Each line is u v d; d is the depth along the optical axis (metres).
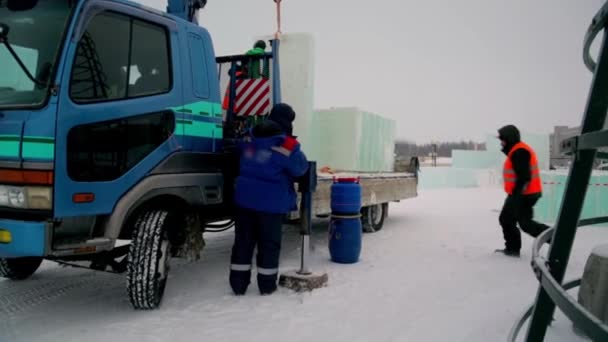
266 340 3.12
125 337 3.15
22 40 3.21
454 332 3.27
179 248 4.10
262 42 5.83
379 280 4.63
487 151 28.17
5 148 3.02
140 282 3.52
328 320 3.50
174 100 3.84
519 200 5.64
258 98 5.41
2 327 3.33
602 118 1.87
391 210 12.05
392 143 9.30
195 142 4.07
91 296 4.09
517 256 5.86
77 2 3.13
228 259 5.66
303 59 6.51
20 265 4.51
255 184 4.02
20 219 3.00
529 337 2.14
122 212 3.35
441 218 10.16
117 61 3.41
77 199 3.09
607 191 9.20
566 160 24.53
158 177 3.65
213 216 4.79
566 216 2.02
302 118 6.47
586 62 2.12
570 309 1.51
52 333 3.21
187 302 3.91
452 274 4.91
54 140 2.98
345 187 5.39
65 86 3.05
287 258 5.73
